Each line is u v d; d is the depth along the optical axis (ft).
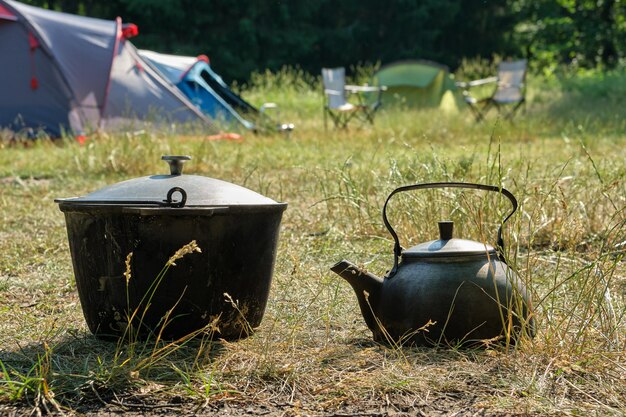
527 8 125.90
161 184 11.85
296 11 116.78
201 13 112.37
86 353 11.39
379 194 23.52
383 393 9.82
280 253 18.06
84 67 46.16
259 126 51.16
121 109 46.83
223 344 11.67
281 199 24.95
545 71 111.45
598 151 37.76
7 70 45.01
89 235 11.55
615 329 11.47
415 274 11.70
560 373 10.17
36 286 15.80
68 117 44.78
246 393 9.93
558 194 19.43
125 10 115.34
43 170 34.63
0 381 10.02
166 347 10.57
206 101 53.11
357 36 118.83
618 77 88.84
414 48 119.14
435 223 18.20
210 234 11.42
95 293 11.68
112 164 33.22
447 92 69.26
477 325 11.44
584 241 18.30
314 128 58.03
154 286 11.39
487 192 17.22
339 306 13.96
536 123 54.03
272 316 13.35
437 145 43.73
